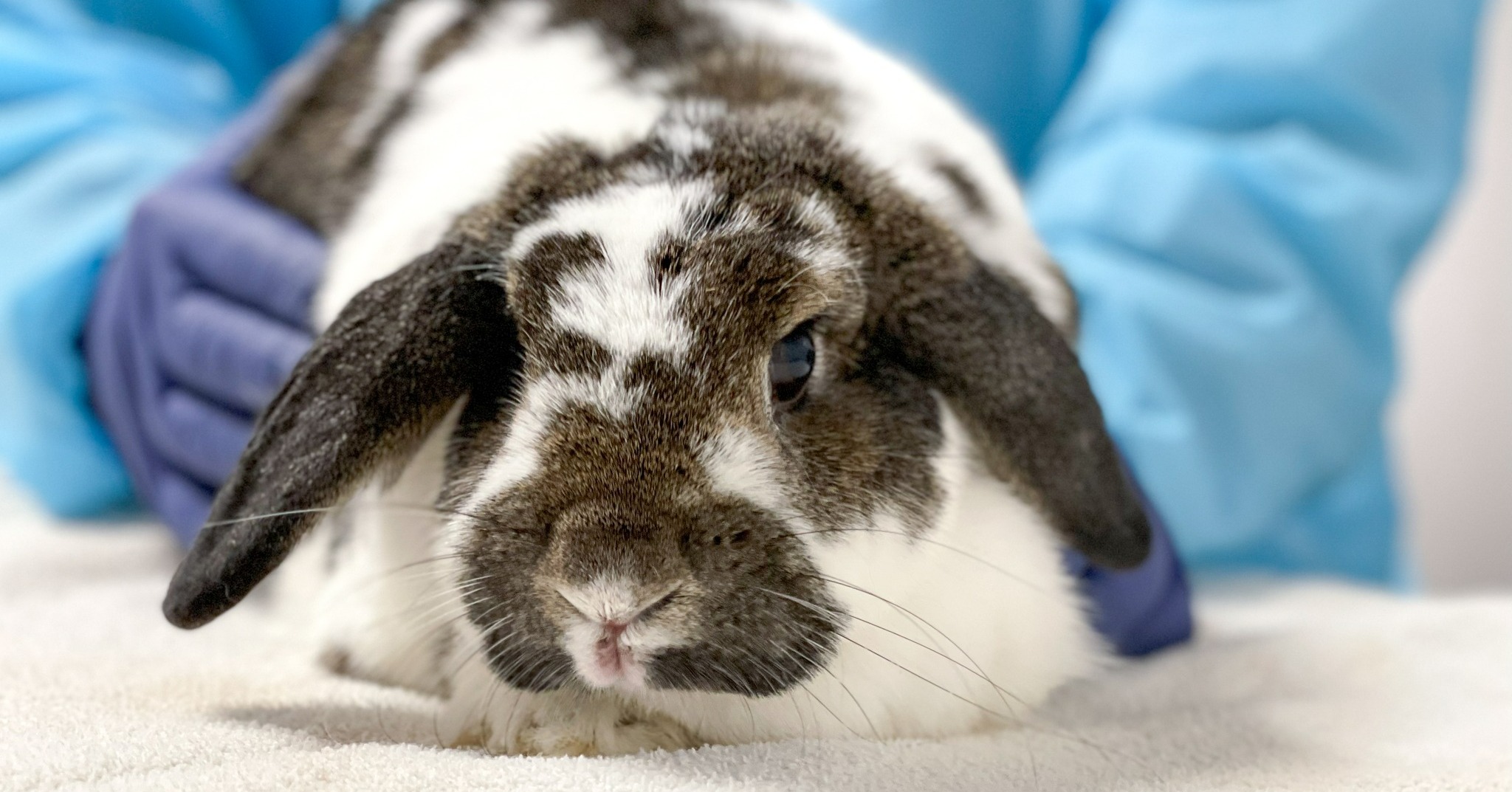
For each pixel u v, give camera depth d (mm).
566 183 346
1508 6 813
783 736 333
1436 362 861
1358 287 626
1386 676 410
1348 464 651
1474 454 854
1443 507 869
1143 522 358
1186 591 452
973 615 356
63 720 305
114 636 416
